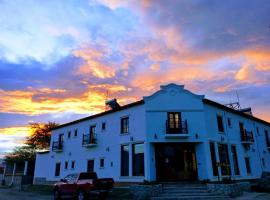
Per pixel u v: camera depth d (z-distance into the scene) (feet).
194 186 56.08
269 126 108.17
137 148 68.44
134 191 51.29
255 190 61.98
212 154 66.90
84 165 85.40
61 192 55.93
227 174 69.51
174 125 66.39
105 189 51.26
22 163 146.20
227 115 78.95
